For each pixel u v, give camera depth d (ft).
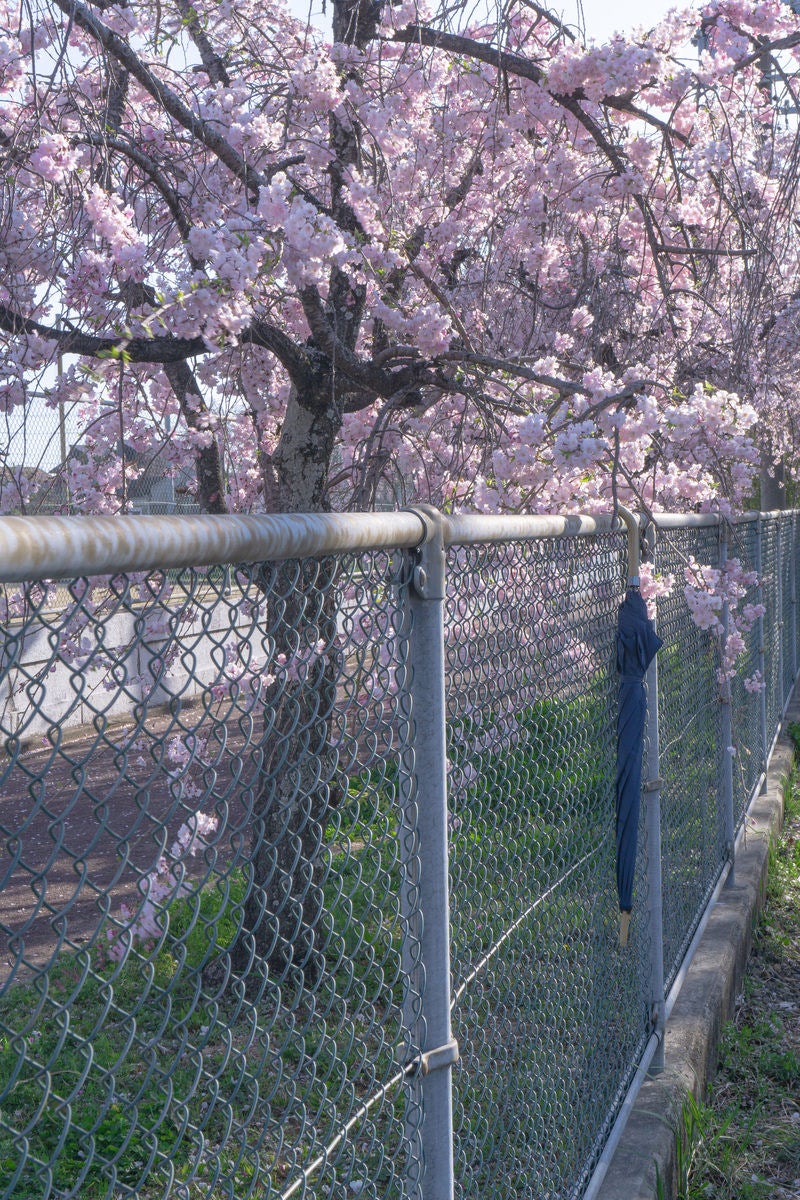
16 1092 8.52
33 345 12.32
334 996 4.74
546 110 15.83
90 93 13.80
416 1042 5.41
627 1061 10.55
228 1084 8.16
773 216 15.62
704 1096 12.21
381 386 14.58
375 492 15.23
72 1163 8.21
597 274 18.40
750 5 15.60
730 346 18.95
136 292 13.70
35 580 2.85
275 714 4.07
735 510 19.47
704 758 16.22
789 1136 11.91
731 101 16.85
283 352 13.79
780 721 30.45
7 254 12.48
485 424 14.49
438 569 5.33
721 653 17.70
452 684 5.96
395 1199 5.51
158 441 17.43
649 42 14.90
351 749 4.72
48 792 3.59
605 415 12.54
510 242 17.54
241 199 14.65
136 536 3.15
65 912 2.97
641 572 11.40
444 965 5.50
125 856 3.21
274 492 15.06
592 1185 8.87
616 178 16.22
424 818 5.38
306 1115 4.58
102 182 12.42
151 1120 8.70
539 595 7.68
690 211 16.99
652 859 11.62
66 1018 3.04
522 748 7.25
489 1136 6.55
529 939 7.49
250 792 3.94
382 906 5.18
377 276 14.66
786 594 34.68
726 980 14.21
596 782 9.31
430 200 17.15
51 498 16.33
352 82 14.78
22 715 3.22
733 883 17.95
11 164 12.17
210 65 16.10
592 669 9.21
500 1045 6.91
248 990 8.34
